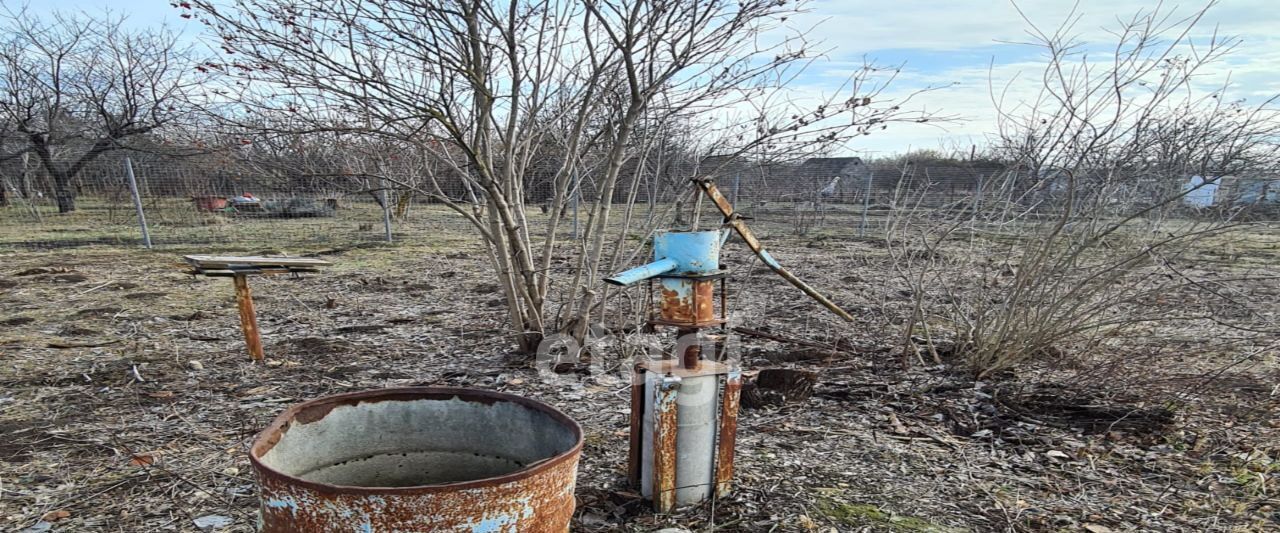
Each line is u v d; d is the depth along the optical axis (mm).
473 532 1637
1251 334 4746
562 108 4859
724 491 2762
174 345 5258
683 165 4781
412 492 1570
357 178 5156
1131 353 4328
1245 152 4176
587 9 3986
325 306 6930
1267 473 3000
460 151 5039
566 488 1866
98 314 6355
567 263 9883
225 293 7566
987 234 5344
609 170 4566
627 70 4031
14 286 7777
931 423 3689
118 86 19109
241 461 3143
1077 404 3883
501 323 6098
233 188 14797
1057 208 4488
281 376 4508
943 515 2656
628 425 3611
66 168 16172
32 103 19359
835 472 3037
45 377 4398
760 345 5246
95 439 3381
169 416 3732
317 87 3850
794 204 15328
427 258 10852
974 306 5172
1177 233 4270
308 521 1617
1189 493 2848
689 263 2480
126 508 2682
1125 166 4293
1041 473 3064
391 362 4875
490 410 2246
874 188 14836
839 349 5137
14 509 2656
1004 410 3854
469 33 3959
